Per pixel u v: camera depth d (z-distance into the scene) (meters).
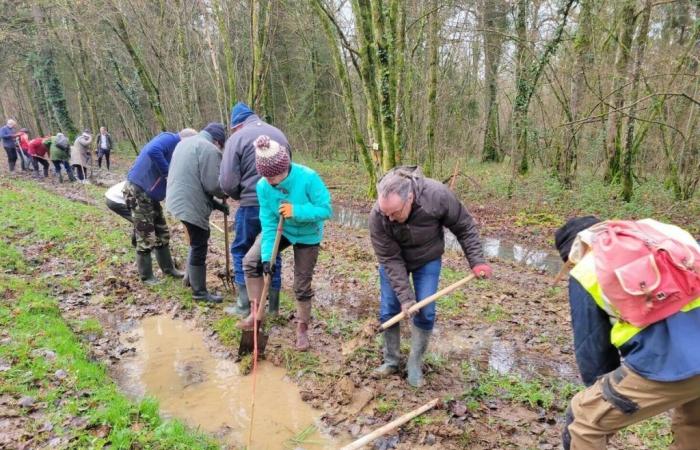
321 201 4.48
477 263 3.85
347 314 5.89
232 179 5.02
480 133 22.91
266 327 5.33
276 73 27.75
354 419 3.84
